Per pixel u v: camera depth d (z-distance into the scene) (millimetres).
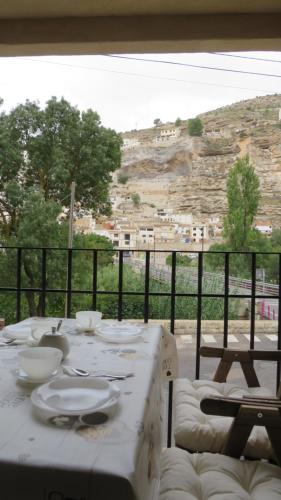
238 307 11961
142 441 804
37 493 684
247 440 1287
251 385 1910
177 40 2580
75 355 1354
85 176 13750
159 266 13703
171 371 1829
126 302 11922
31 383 1085
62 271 11906
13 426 835
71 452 729
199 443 1404
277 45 2613
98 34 2617
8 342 1510
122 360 1305
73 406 921
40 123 13359
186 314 11789
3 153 13000
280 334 2312
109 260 13016
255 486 1166
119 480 661
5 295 11547
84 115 13695
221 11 2533
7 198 13016
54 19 2633
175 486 1112
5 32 2660
